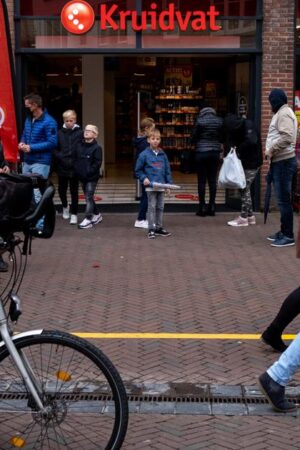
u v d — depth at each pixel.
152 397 5.19
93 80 16.42
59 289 7.88
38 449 4.15
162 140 16.94
